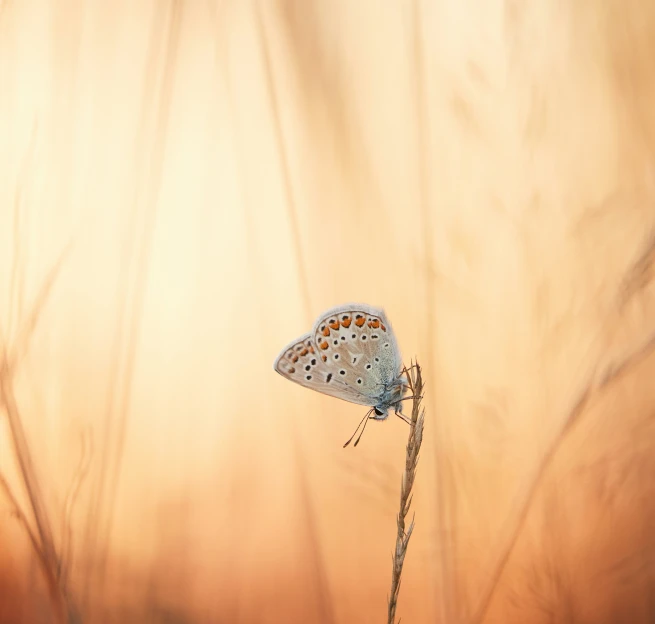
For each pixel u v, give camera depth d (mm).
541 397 479
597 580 481
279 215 496
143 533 491
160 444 495
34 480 466
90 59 491
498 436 480
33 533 466
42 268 484
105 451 477
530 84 483
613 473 481
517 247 483
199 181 498
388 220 493
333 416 494
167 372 497
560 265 480
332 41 494
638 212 479
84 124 490
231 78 495
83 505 474
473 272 484
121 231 487
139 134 491
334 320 452
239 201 498
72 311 482
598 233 479
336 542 491
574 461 482
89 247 486
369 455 491
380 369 454
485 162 485
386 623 488
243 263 498
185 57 495
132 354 482
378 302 493
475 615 479
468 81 485
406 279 492
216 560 492
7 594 469
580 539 482
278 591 491
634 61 485
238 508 494
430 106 490
